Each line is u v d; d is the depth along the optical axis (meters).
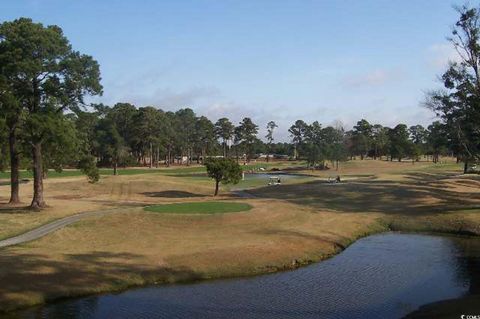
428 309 22.20
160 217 40.91
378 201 57.16
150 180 79.69
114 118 148.75
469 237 41.69
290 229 39.72
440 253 34.81
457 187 66.38
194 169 140.50
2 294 22.91
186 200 59.69
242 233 37.41
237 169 67.25
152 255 30.27
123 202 57.81
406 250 35.94
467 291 25.19
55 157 55.88
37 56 46.88
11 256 28.73
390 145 179.12
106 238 35.16
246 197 63.78
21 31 45.56
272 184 81.81
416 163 153.62
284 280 27.14
